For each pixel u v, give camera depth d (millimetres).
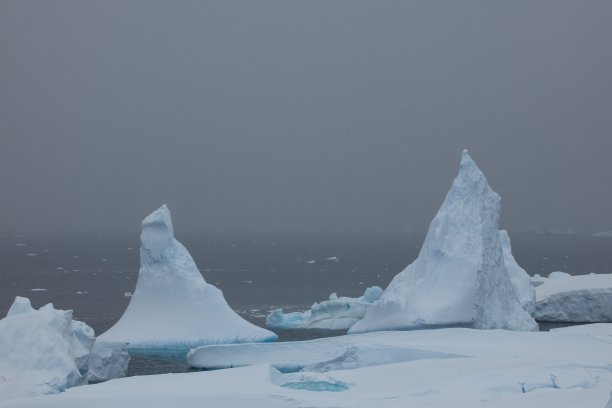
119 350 48438
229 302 105000
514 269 74000
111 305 99750
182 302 60969
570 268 189375
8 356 37406
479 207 61969
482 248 60438
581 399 31781
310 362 50656
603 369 39344
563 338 48594
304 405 30062
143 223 62469
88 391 33562
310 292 121375
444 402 31922
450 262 60719
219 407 30188
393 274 162500
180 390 31969
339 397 31531
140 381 36875
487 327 59188
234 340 59375
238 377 36969
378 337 51562
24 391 35156
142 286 62188
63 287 127188
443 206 63188
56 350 38094
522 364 40812
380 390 36531
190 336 59031
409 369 40500
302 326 72812
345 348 50875
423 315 58875
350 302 72750
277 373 39969
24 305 41000
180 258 62375
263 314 89562
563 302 74062
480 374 37344
